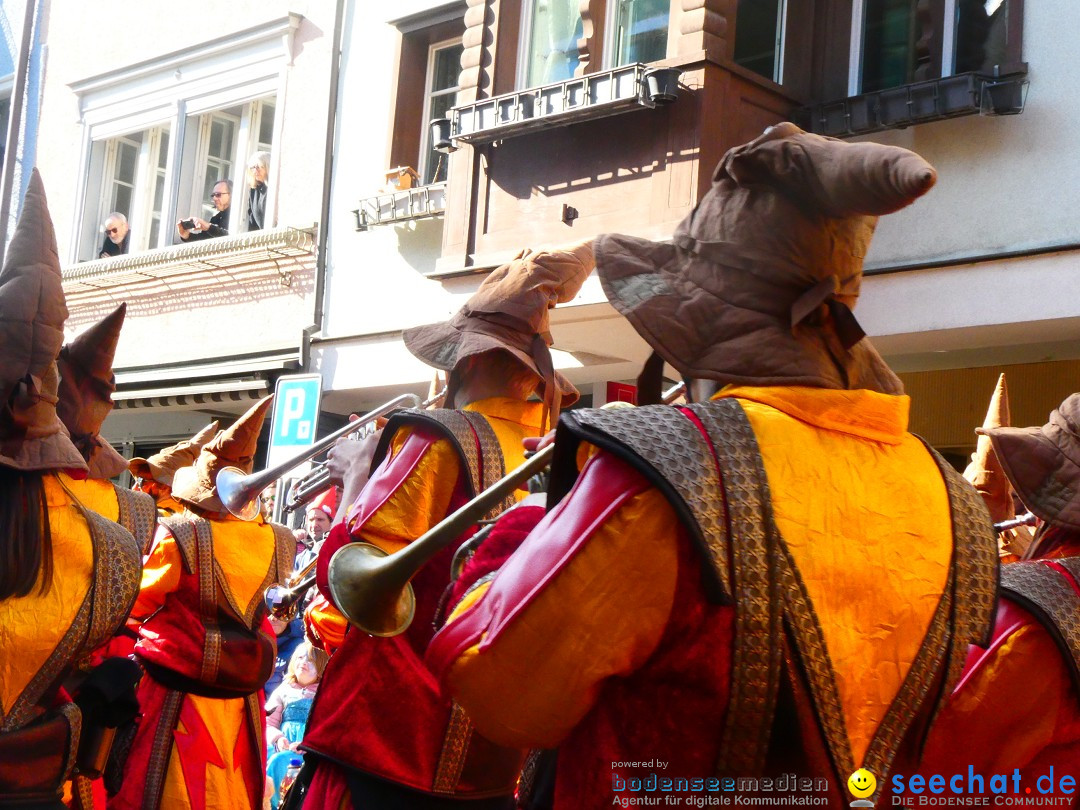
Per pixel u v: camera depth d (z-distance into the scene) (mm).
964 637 1770
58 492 2697
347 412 11547
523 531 2109
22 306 2627
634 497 1649
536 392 3439
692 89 7750
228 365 11594
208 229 12297
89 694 2779
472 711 1716
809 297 1771
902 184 1603
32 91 14500
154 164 13414
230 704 4684
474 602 1765
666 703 1668
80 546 2672
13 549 2555
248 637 4723
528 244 8648
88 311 13273
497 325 3369
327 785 3176
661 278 1854
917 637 1717
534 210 8648
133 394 12289
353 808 3092
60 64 14297
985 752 2152
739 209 1823
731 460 1669
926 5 7609
